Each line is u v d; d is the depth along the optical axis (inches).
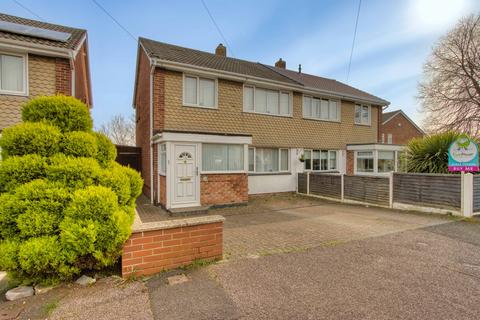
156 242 133.6
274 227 245.1
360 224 254.8
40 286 117.9
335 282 124.0
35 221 113.4
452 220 265.3
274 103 486.3
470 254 164.2
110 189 133.2
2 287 125.1
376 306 103.0
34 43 263.4
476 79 633.0
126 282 123.6
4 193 120.6
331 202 418.6
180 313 98.5
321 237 207.3
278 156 490.9
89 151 146.8
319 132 538.3
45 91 276.4
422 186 314.7
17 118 263.3
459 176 283.0
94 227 117.1
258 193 461.7
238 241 196.4
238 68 475.8
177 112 388.2
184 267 140.2
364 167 564.1
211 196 359.3
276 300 107.6
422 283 123.1
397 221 266.1
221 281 125.0
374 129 628.4
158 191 373.4
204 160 358.6
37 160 126.8
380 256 160.7
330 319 94.5
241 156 386.0
